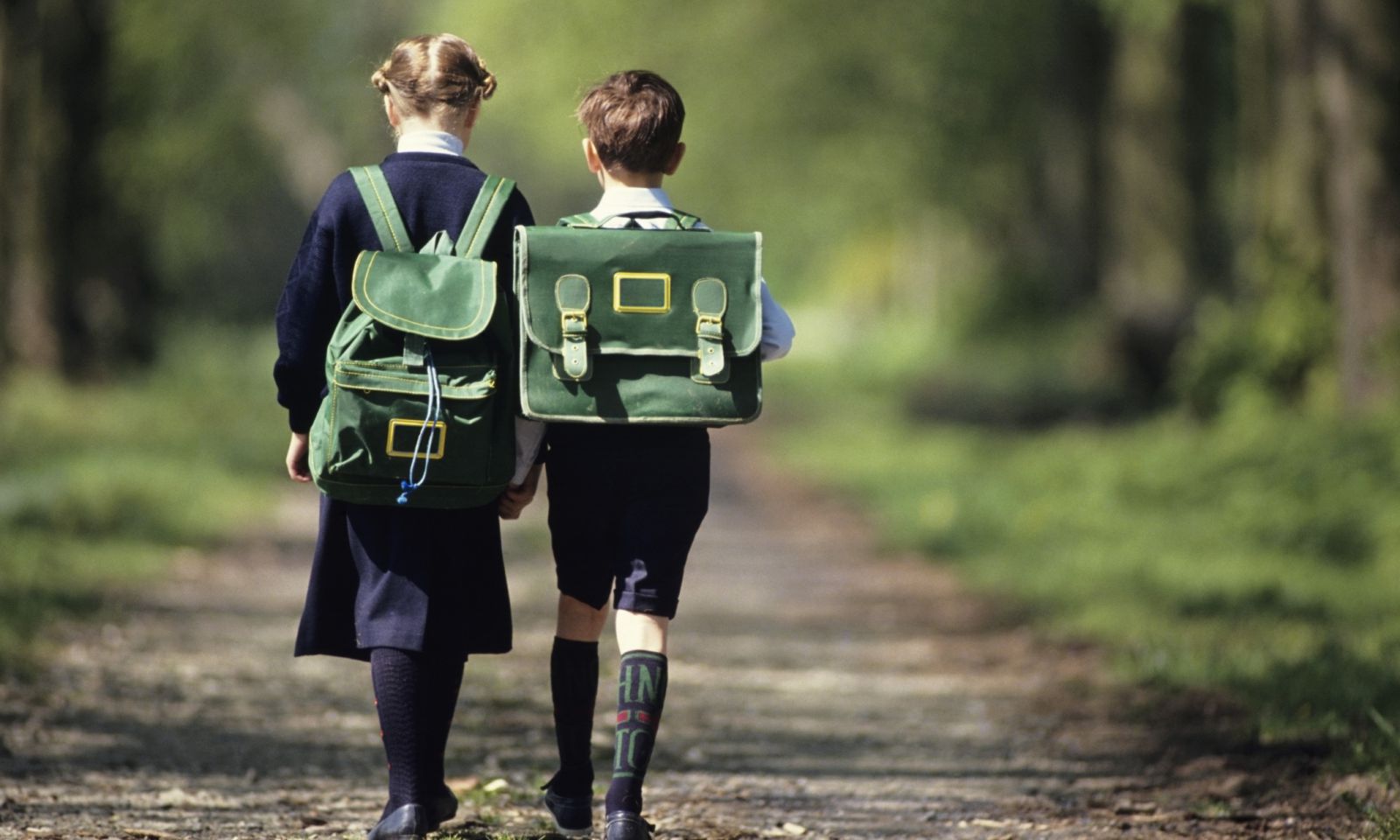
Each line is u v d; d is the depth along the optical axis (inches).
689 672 1097.4
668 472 566.6
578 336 545.6
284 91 3747.5
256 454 2588.6
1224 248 3907.5
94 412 2731.3
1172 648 1089.4
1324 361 2190.0
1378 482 1731.1
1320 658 981.2
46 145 3093.0
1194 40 3412.9
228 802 692.1
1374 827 637.3
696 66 4188.0
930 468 2743.6
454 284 544.4
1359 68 1921.8
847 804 724.0
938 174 4335.6
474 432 541.6
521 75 4320.9
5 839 604.4
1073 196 4055.1
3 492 1670.8
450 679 594.2
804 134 4271.7
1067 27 3988.7
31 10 3036.4
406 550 557.6
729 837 651.5
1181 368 3105.3
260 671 1030.4
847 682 1072.2
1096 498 2004.2
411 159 567.5
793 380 5944.9
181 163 3457.2
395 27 3796.8
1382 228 1920.5
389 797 555.8
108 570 1405.0
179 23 3314.5
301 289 555.2
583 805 604.7
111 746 795.4
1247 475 1932.8
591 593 579.8
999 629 1291.8
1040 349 3949.3
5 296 2977.4
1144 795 735.1
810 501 2445.9
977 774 792.9
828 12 4057.6
